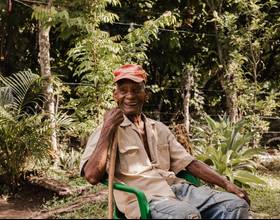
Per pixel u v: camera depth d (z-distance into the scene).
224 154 6.55
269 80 10.05
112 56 6.94
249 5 8.34
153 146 3.76
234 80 8.49
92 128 6.87
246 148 7.09
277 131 9.98
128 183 3.59
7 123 6.39
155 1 9.50
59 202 5.49
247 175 6.17
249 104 8.40
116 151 3.61
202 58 9.94
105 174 3.55
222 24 8.37
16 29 9.29
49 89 7.21
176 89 9.54
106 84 7.01
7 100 6.70
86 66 6.85
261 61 9.05
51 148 6.78
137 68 3.79
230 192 3.73
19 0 7.38
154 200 3.40
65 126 6.80
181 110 9.83
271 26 8.76
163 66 9.73
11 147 6.44
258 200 5.39
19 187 6.50
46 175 6.62
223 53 8.79
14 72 9.34
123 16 9.23
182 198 3.60
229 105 8.62
